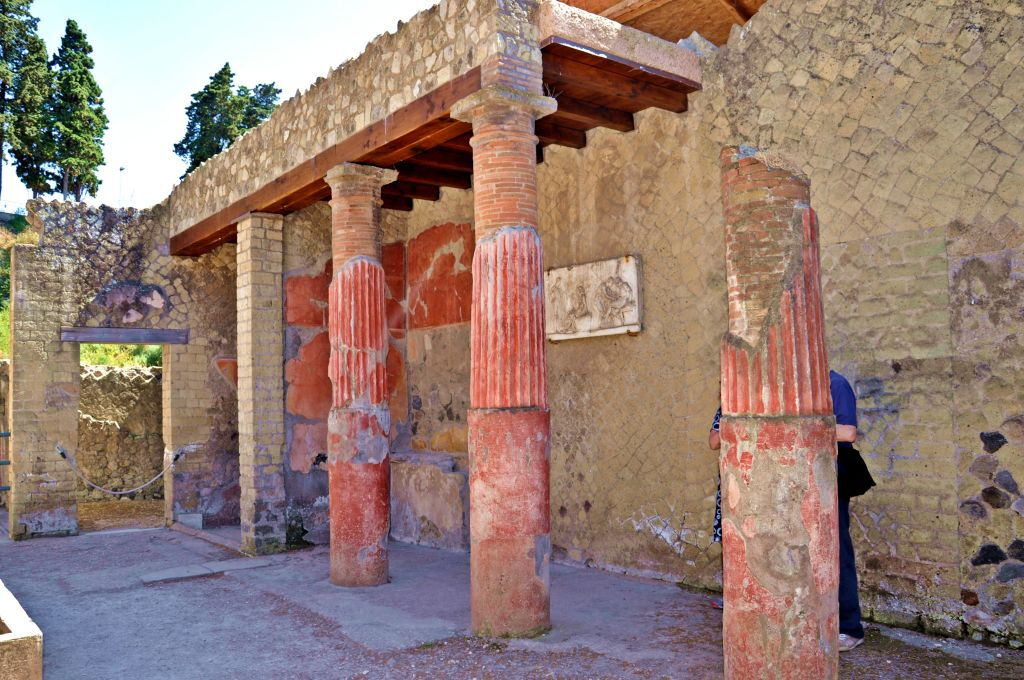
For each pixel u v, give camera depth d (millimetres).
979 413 4844
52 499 9961
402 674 4504
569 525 7371
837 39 5527
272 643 5191
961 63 4945
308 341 9195
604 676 4328
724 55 6188
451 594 6336
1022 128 4699
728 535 3592
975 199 4875
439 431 9180
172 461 10422
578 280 7227
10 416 9883
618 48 5727
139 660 4918
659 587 6336
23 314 9867
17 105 35344
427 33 5930
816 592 3404
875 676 4234
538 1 5422
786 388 3459
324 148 7262
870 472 5273
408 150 6645
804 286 3512
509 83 5207
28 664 2971
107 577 7445
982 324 4840
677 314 6508
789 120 5762
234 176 8992
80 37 37688
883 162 5277
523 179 5289
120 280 10328
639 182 6820
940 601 4957
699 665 4449
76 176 36188
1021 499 4676
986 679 4180
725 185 3721
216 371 10797
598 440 7121
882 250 5262
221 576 7395
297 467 8961
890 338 5215
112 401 13719
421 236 9523
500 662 4609
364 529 6723
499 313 5160
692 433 6379
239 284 8938
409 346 9688
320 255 9383
